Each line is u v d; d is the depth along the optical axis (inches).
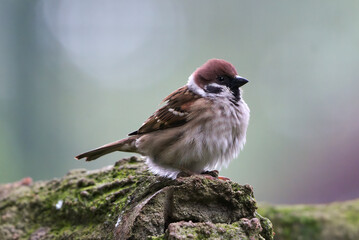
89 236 234.1
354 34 626.5
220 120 245.9
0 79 532.7
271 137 639.8
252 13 650.2
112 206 233.5
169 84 637.3
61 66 584.7
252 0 649.6
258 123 636.7
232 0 655.8
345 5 628.4
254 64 645.9
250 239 188.2
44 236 259.9
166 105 256.5
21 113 540.1
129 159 275.7
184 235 179.8
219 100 250.7
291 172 642.8
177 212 198.4
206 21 660.7
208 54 651.5
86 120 595.5
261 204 349.7
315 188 644.7
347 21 629.9
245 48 647.8
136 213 198.2
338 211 340.8
